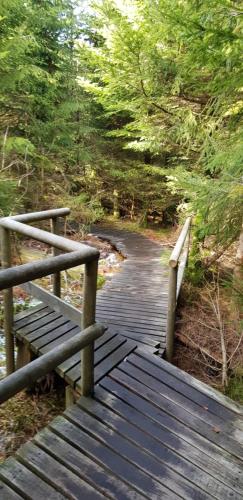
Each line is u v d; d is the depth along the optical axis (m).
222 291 4.67
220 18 2.53
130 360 2.82
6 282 1.48
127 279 5.50
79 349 2.03
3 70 5.57
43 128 7.87
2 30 6.00
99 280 5.64
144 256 7.22
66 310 2.47
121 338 3.17
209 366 3.50
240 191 2.75
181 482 1.82
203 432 2.16
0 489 1.69
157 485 1.79
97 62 5.56
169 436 2.11
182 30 2.63
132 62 4.69
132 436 2.07
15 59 6.11
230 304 3.83
